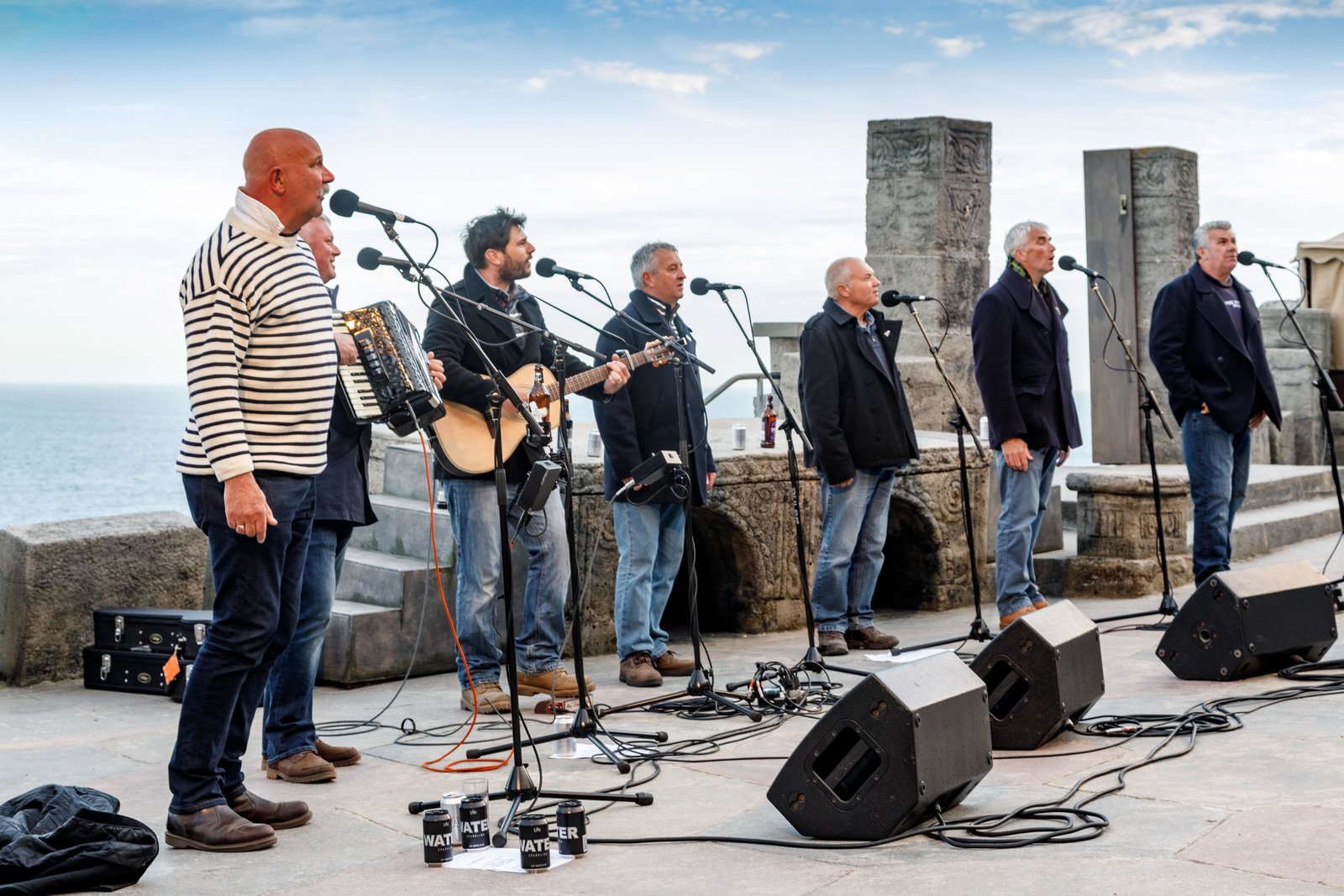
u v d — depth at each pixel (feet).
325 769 14.84
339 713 18.67
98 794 12.35
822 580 22.30
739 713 17.52
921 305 33.83
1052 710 15.17
